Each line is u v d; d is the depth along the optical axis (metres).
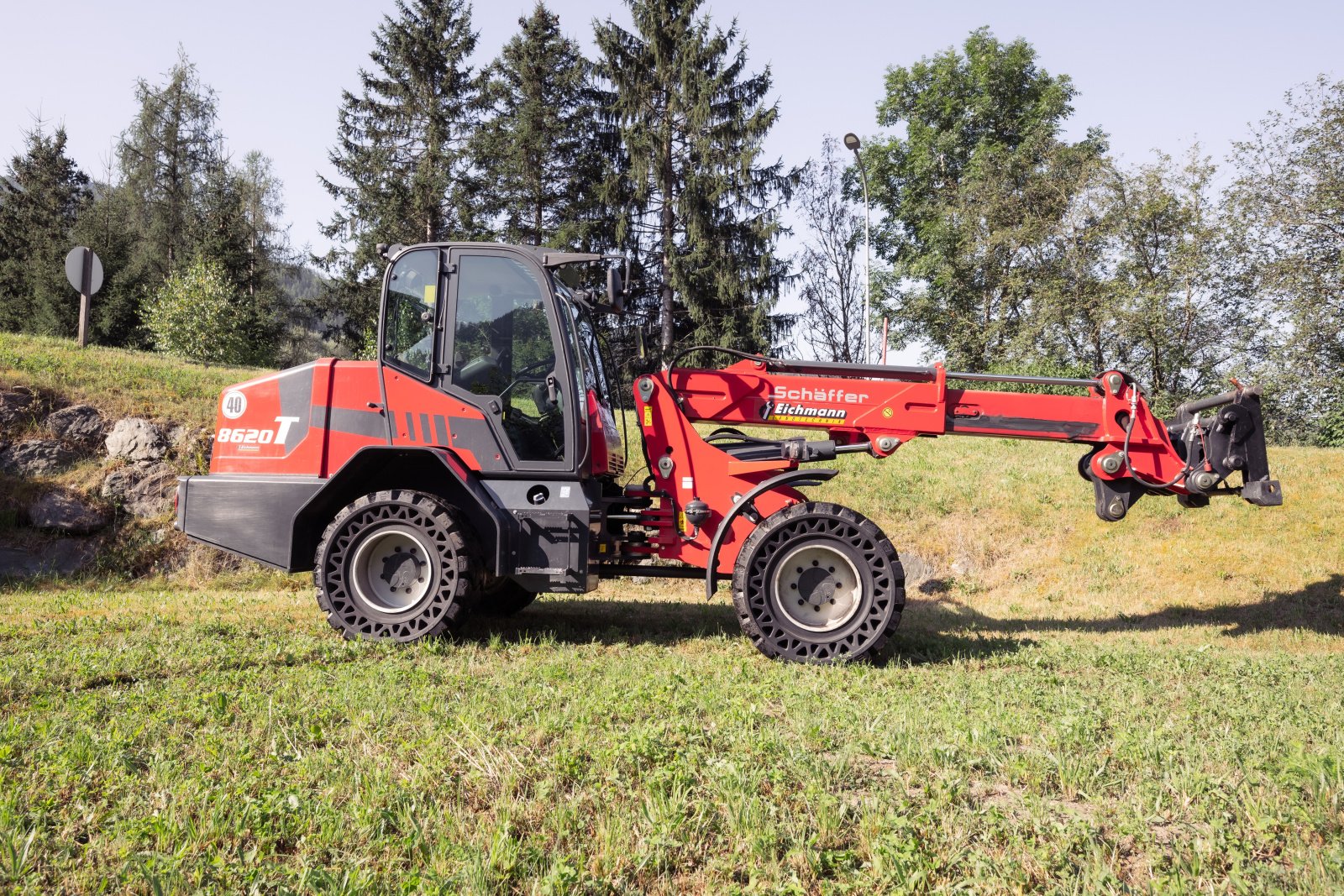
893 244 35.19
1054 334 27.91
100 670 4.72
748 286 28.31
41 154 41.53
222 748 3.45
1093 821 2.92
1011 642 6.68
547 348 6.07
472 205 31.84
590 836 2.76
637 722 3.93
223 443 6.23
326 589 5.86
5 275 35.28
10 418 10.91
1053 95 32.25
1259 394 6.67
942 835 2.80
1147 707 4.52
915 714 4.13
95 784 3.07
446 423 6.04
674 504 6.38
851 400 6.61
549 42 33.34
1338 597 8.73
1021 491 11.57
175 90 42.53
